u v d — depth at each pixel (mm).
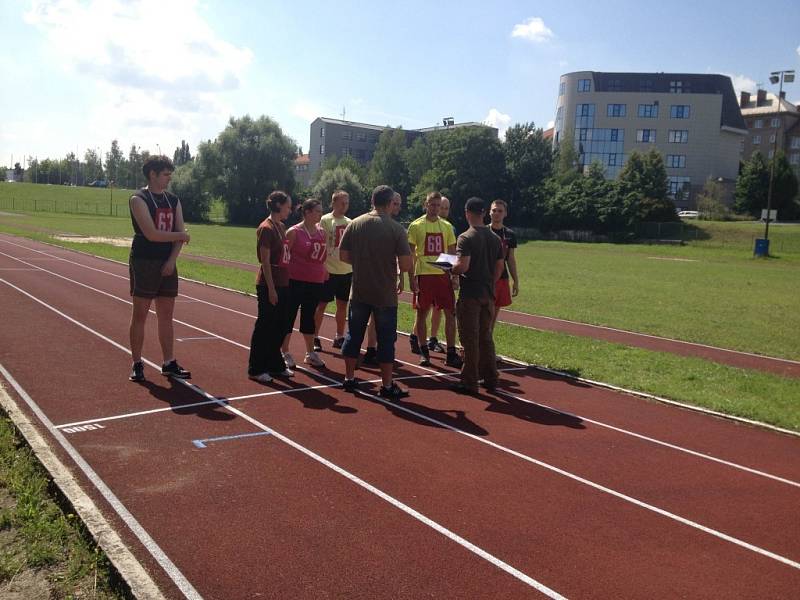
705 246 61188
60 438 5594
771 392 8516
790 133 110438
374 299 7211
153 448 5445
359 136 130375
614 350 11023
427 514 4500
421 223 9031
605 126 97375
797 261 47344
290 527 4211
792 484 5457
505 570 3842
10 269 18922
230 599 3420
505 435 6254
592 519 4574
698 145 95562
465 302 7695
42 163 159875
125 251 26953
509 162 76000
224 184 78438
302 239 8359
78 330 10266
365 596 3500
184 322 11508
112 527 4098
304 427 6145
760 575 3941
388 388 7281
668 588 3742
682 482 5363
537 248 57500
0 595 3342
